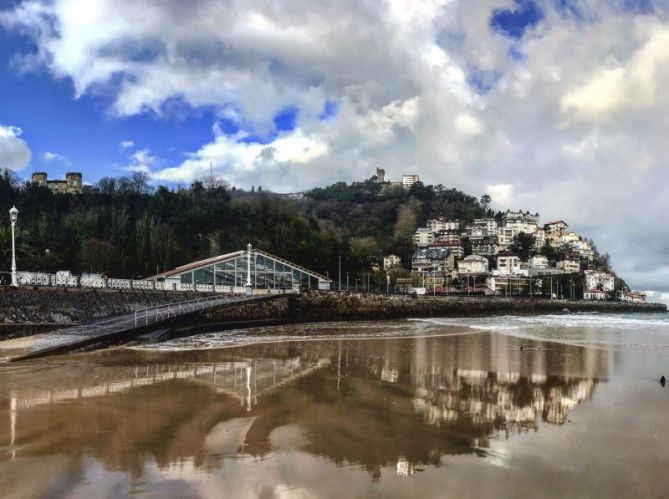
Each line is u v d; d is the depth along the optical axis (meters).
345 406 14.39
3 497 7.83
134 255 92.56
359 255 118.69
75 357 23.42
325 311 71.06
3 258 57.00
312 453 10.20
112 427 11.60
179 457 9.77
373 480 8.89
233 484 8.55
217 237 112.44
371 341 35.69
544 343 34.59
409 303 86.94
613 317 97.25
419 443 11.03
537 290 165.00
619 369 22.36
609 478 9.23
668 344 34.12
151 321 33.69
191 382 17.69
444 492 8.47
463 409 14.40
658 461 10.14
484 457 10.24
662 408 14.83
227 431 11.55
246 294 59.97
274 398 15.29
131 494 8.04
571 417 13.67
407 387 17.70
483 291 149.88
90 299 35.44
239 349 29.31
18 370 19.31
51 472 8.86
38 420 12.01
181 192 129.00
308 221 136.62
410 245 191.38
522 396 16.45
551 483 8.97
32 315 29.30
